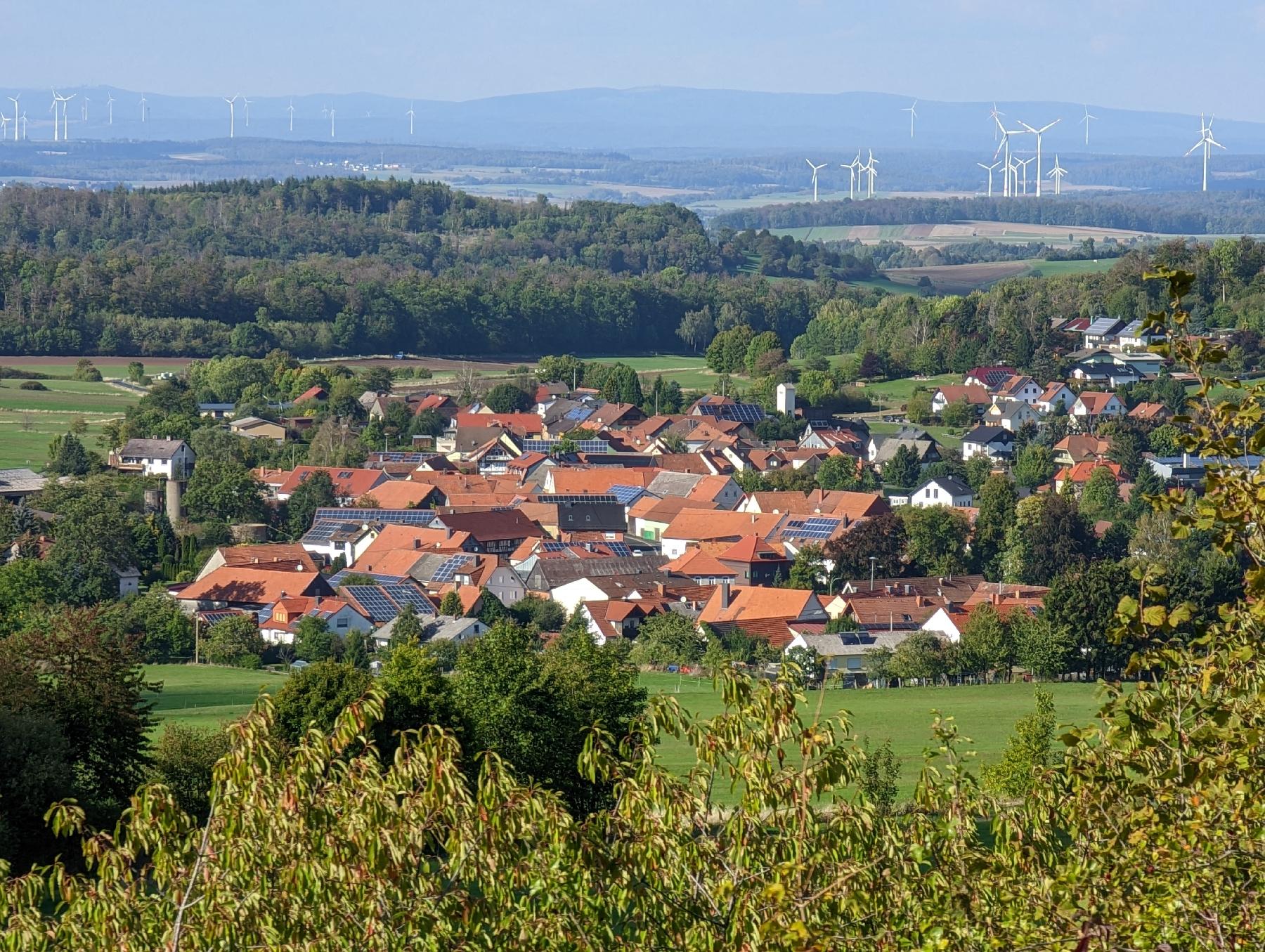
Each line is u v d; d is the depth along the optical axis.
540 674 151.12
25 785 120.69
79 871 124.75
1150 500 45.28
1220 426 43.84
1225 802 46.62
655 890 54.38
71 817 56.09
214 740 146.00
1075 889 49.75
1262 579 42.91
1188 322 43.97
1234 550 44.75
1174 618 45.16
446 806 53.34
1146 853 48.41
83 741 137.62
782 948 51.31
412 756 54.31
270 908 52.19
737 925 52.88
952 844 56.44
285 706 146.88
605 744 56.31
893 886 54.12
